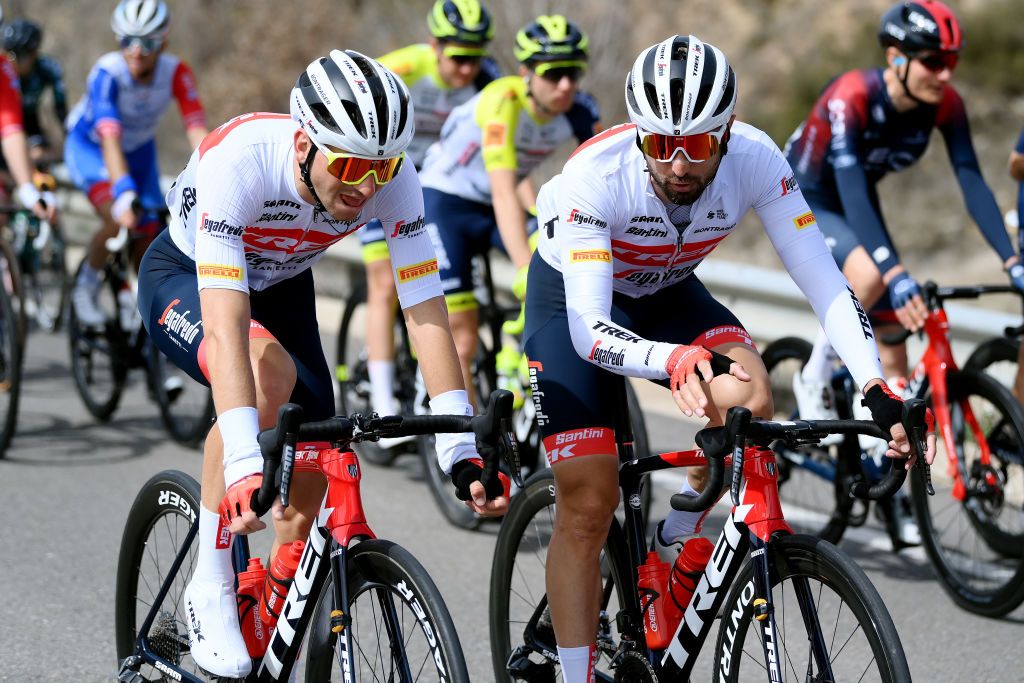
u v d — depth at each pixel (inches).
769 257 1879.9
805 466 660.1
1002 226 646.5
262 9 2285.9
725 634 403.5
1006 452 594.6
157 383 867.4
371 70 365.4
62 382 1026.1
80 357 920.3
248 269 436.1
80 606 579.5
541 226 446.3
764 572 382.3
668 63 372.5
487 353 746.2
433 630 362.0
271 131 395.5
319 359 456.1
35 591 594.6
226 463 353.4
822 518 704.4
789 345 675.4
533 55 673.0
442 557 659.4
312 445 402.3
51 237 1201.4
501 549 470.0
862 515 645.3
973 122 2015.3
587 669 417.7
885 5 2268.7
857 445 629.3
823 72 2103.8
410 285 406.9
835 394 639.1
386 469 837.8
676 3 2356.1
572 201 405.4
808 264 416.8
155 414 949.2
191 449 853.8
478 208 734.5
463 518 707.4
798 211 421.1
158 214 865.5
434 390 398.3
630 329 457.1
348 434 349.4
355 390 876.0
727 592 404.2
